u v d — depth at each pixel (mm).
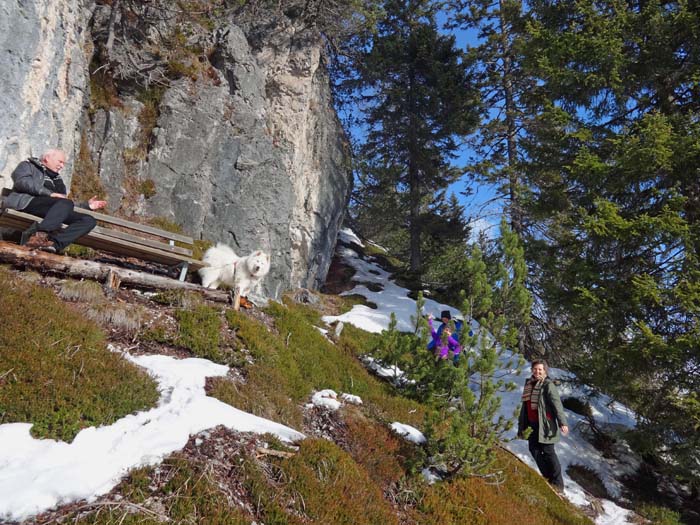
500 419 6359
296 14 16031
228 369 6266
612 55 10094
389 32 20938
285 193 13398
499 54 17281
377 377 9430
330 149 17672
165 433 4207
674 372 8805
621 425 11477
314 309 14305
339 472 4754
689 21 9508
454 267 17844
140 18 11945
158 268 8703
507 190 15898
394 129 19219
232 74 13008
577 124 11094
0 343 4449
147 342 6152
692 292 8352
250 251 12352
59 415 3971
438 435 7004
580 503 8766
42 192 6477
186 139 11781
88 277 6660
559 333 14047
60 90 8617
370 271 19969
